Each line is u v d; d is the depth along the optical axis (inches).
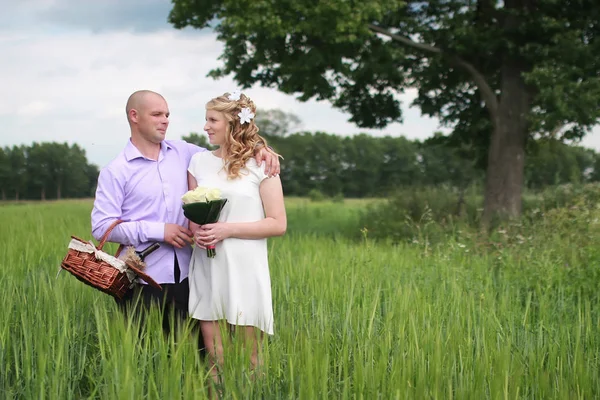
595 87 565.9
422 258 382.0
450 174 4259.4
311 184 4877.0
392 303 227.9
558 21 588.4
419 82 723.4
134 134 186.2
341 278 267.9
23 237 400.5
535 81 585.3
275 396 148.5
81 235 454.9
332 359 175.9
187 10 680.4
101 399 143.9
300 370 150.6
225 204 178.2
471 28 618.5
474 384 152.6
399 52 642.2
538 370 169.0
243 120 176.6
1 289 226.1
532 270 332.8
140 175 185.0
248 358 157.8
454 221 629.0
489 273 334.3
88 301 215.8
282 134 4409.5
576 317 235.3
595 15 605.9
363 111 752.3
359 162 4906.5
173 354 151.1
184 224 188.5
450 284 284.8
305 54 643.5
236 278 175.2
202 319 179.8
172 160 190.1
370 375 152.7
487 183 660.1
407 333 192.4
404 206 697.6
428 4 682.8
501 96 653.9
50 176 4751.5
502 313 229.5
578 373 168.7
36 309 191.3
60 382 148.9
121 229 179.6
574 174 672.4
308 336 176.1
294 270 290.7
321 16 584.7
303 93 700.0
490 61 676.7
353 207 1323.8
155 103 182.4
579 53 575.2
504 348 171.5
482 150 738.8
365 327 187.5
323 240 478.0
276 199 179.9
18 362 168.2
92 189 4667.8
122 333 161.2
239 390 148.9
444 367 163.5
